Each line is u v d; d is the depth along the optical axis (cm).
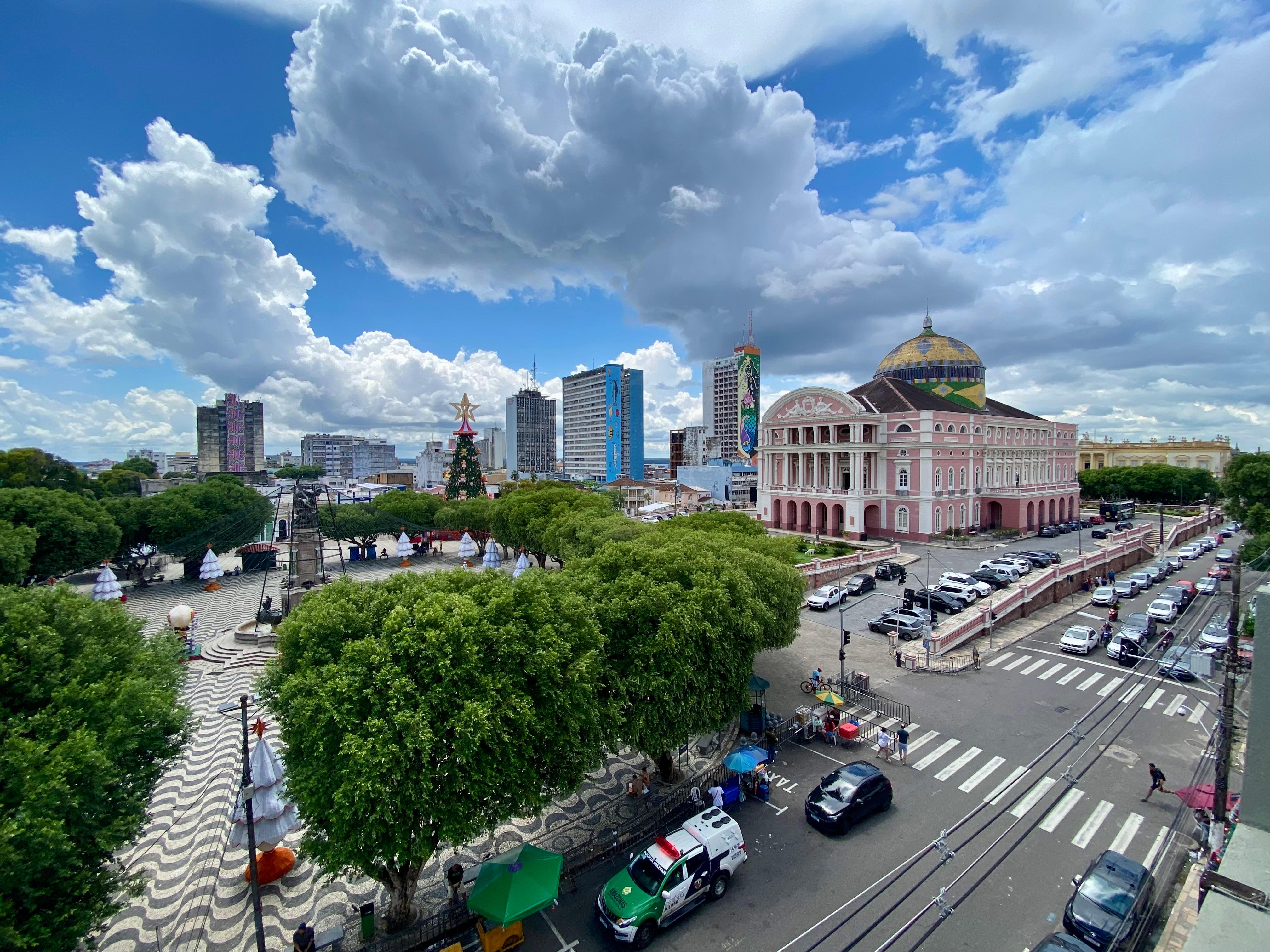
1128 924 1628
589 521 5212
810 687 3438
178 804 2562
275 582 7094
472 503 8638
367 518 8525
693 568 2634
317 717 1641
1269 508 5456
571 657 1939
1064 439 10812
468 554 7906
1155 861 2008
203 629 5116
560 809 2436
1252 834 914
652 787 2562
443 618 1778
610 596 2403
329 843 1583
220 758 2958
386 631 1775
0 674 1495
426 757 1527
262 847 2038
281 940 1814
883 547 7631
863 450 8306
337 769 1579
